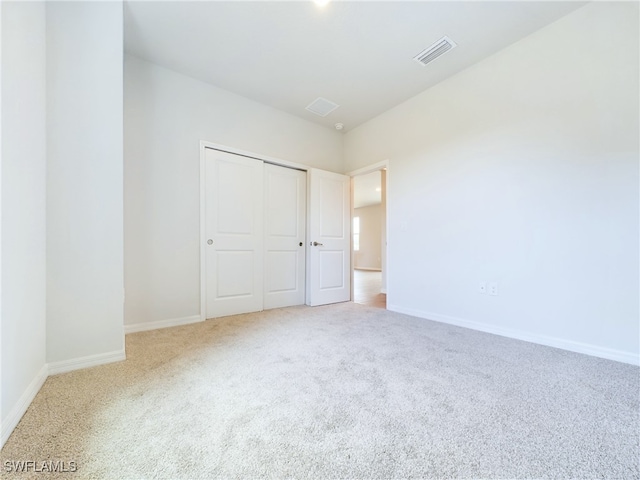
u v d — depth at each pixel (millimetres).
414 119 3043
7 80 1062
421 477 836
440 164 2773
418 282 2957
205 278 2752
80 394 1308
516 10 1931
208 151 2811
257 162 3176
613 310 1772
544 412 1174
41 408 1186
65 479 817
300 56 2414
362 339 2152
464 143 2576
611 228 1787
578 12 1920
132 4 1861
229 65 2535
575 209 1929
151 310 2441
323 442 986
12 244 1093
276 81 2783
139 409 1184
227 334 2273
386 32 2135
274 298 3336
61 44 1554
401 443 981
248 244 3084
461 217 2586
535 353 1867
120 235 1729
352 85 2844
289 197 3494
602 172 1822
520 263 2191
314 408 1200
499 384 1421
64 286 1559
